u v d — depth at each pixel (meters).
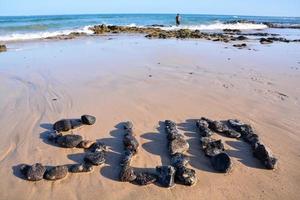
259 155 2.09
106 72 4.16
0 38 8.31
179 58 5.26
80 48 6.48
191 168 1.99
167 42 7.86
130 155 2.05
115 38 8.92
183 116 2.73
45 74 4.08
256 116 2.78
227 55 5.78
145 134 2.40
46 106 2.91
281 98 3.28
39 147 2.18
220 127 2.45
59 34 9.74
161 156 2.12
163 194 1.76
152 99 3.10
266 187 1.84
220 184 1.85
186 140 2.32
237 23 18.11
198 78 3.93
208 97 3.20
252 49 6.80
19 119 2.62
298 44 8.09
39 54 5.68
